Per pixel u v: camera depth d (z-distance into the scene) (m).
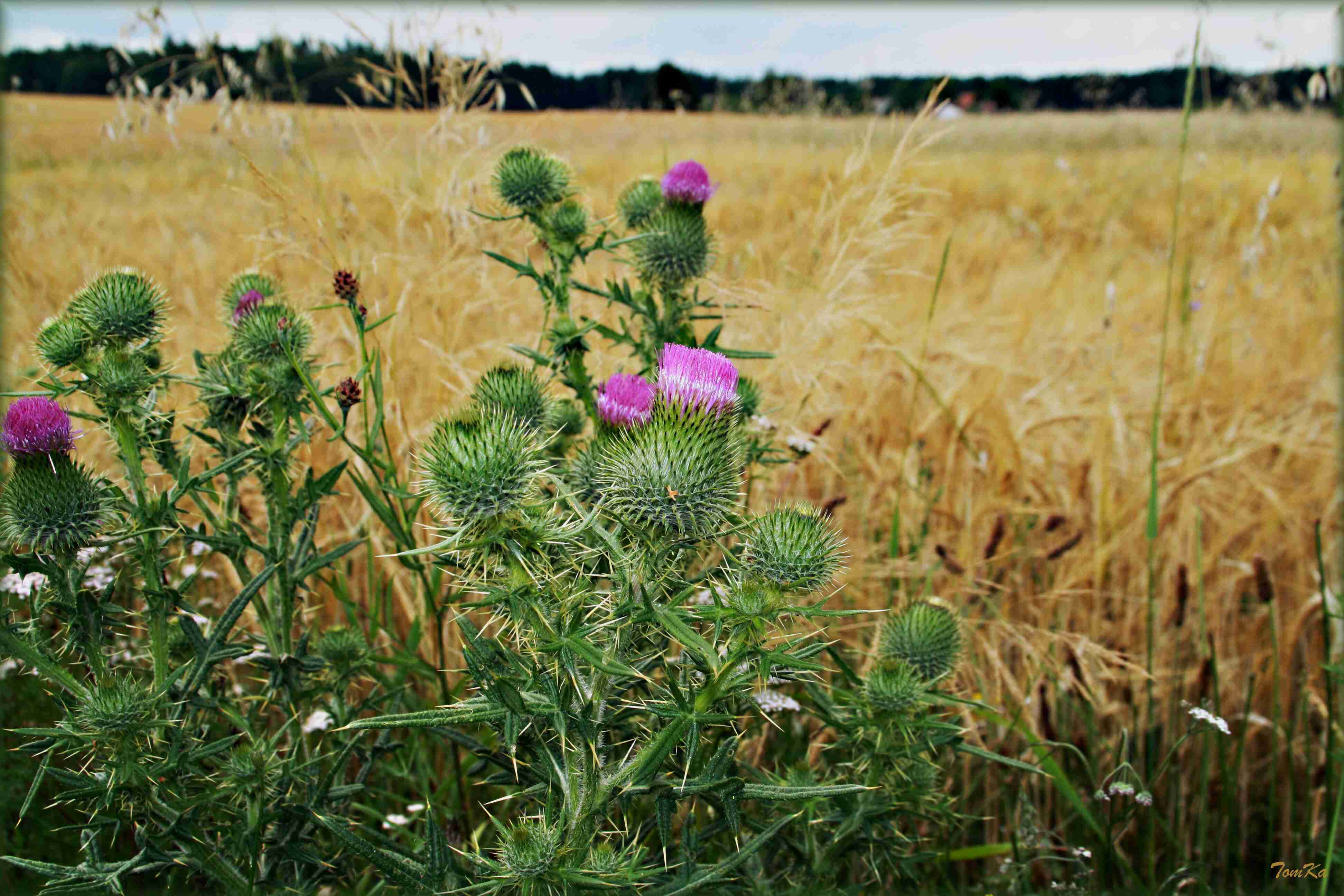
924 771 2.55
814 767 3.10
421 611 3.41
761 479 3.39
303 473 3.05
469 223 4.05
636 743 2.21
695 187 3.08
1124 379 5.97
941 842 3.24
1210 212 11.46
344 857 2.62
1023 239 11.12
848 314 4.06
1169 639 4.17
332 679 2.72
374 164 4.32
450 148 4.31
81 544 2.08
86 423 3.36
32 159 10.91
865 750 2.49
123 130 4.47
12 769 2.80
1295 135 11.20
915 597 3.60
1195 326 6.92
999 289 7.63
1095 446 5.18
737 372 2.15
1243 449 5.07
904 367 5.34
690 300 3.20
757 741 3.12
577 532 1.81
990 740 3.53
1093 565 4.25
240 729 2.82
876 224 4.08
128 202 9.52
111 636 2.92
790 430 3.99
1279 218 10.80
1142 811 3.46
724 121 11.75
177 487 2.27
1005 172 16.52
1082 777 3.51
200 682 2.24
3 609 2.04
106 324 2.28
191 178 10.74
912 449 4.74
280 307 2.61
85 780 2.05
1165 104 19.97
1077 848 3.06
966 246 9.68
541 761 1.98
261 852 2.28
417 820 2.99
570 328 2.90
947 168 16.17
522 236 4.04
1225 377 6.37
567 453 2.81
